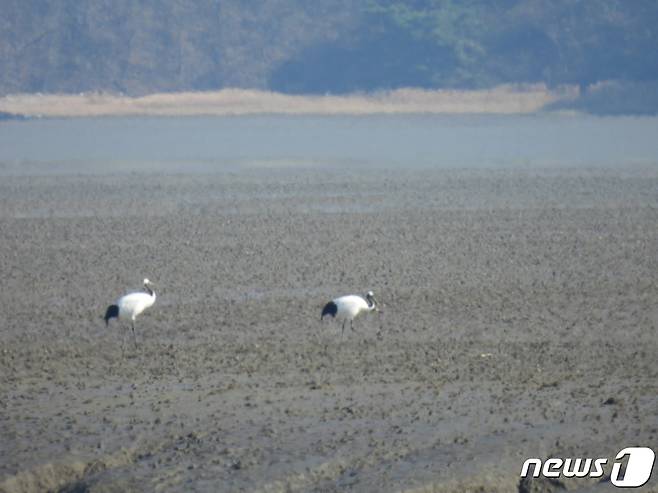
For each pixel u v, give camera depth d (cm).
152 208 18362
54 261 13288
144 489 6259
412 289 11475
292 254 13612
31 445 6875
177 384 8150
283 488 6288
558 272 12388
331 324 10000
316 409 7519
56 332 9856
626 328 9862
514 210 17812
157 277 12250
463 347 9175
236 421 7294
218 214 17538
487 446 6800
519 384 8069
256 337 9569
